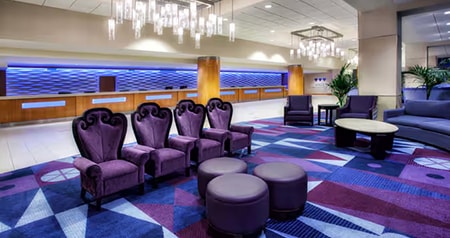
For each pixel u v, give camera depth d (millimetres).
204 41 9828
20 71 9891
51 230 2350
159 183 3465
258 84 18547
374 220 2441
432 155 4539
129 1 5371
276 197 2490
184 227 2377
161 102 11789
